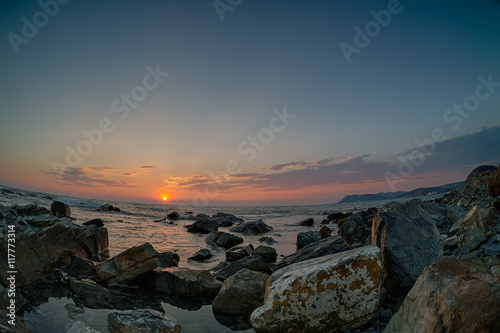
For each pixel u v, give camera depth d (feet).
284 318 14.49
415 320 10.96
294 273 16.14
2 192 97.04
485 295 9.47
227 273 28.25
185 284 22.88
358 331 14.46
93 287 22.27
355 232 31.58
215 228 67.00
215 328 17.33
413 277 15.94
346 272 14.44
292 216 123.03
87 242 32.30
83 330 13.10
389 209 19.51
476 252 15.57
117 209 111.75
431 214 26.55
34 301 19.35
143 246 25.22
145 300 21.56
